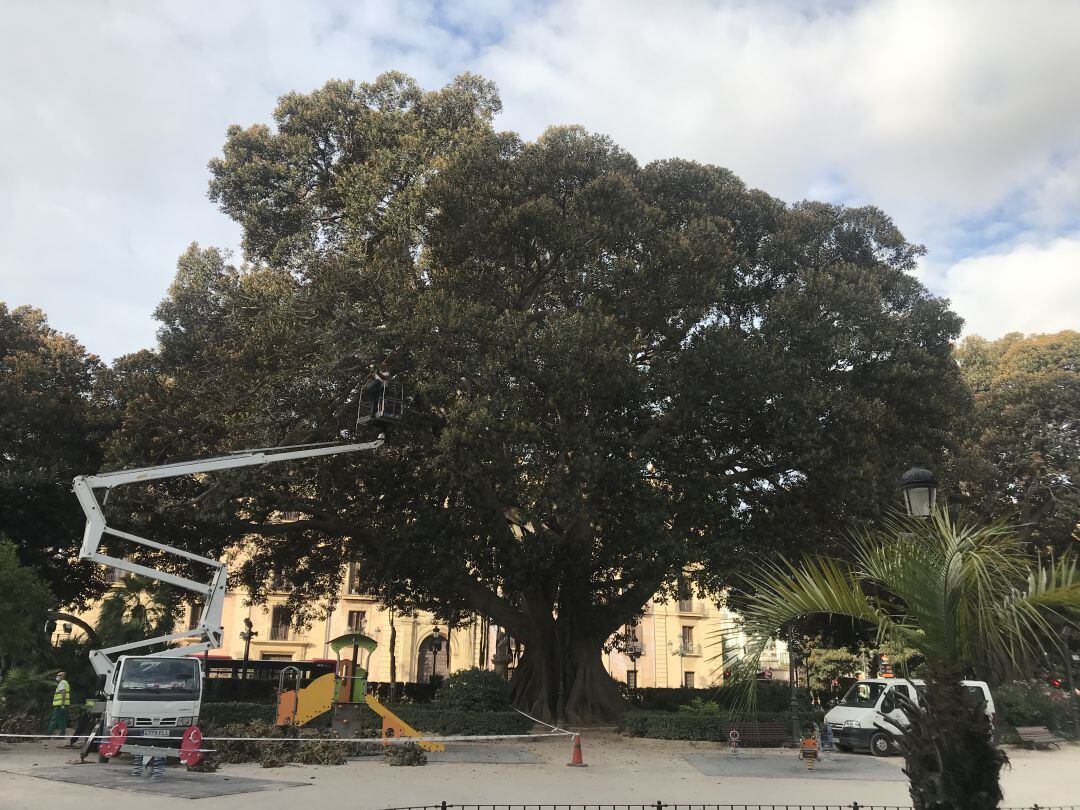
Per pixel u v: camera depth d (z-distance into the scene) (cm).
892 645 666
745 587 2083
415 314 1898
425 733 1847
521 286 2292
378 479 2273
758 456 2330
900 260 2755
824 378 2266
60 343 3102
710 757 1745
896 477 2103
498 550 2278
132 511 2105
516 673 2573
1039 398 3844
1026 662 627
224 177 2528
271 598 5038
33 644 1995
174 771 1352
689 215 2364
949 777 606
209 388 2242
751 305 2406
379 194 2161
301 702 1794
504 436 1819
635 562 2083
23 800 1026
